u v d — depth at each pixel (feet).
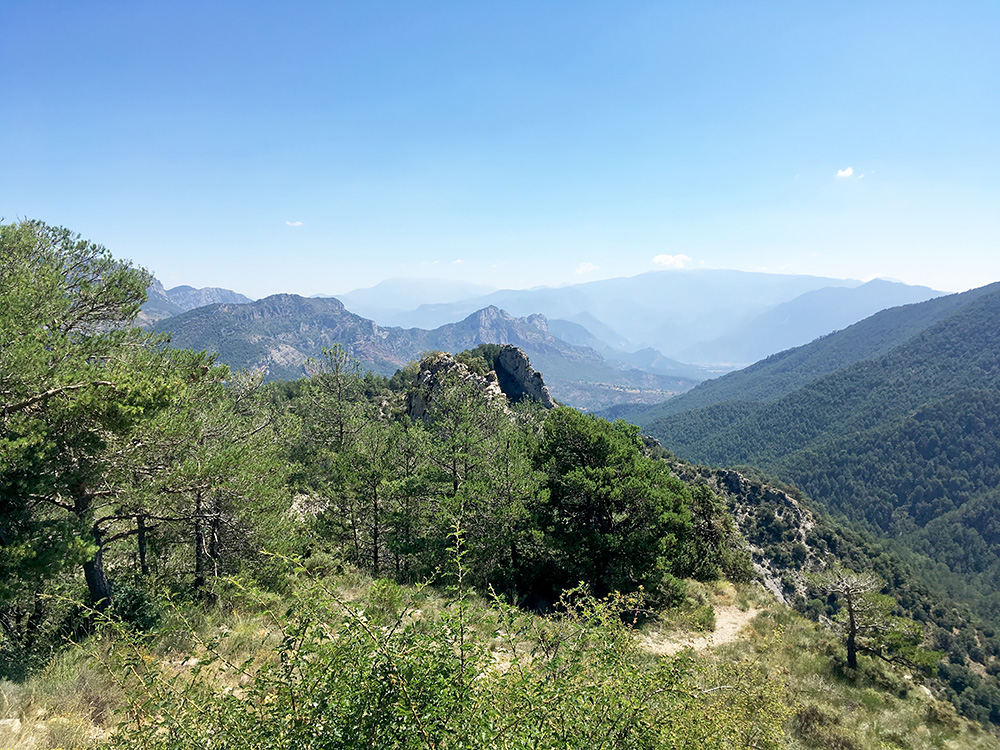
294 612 13.94
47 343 36.47
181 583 47.32
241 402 72.23
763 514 354.95
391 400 212.43
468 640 13.99
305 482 91.56
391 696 11.86
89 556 32.01
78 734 18.72
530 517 64.75
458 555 18.33
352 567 60.13
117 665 15.78
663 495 65.46
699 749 17.46
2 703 20.29
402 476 76.18
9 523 31.24
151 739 13.03
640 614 57.67
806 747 33.94
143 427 36.68
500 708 13.65
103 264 48.49
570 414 71.67
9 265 41.81
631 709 15.07
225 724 12.73
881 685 54.49
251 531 47.03
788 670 50.16
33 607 35.40
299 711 12.26
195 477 40.52
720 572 86.38
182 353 45.65
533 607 60.13
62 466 34.78
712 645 54.39
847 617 60.03
